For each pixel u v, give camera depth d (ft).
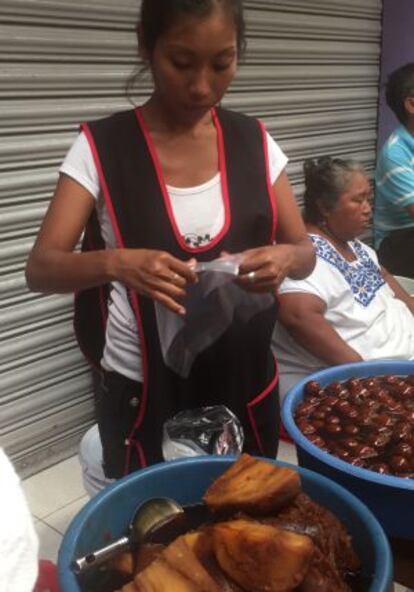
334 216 7.16
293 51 10.53
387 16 12.30
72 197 3.87
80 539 2.86
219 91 3.58
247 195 3.98
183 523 3.05
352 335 7.11
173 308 3.38
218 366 4.11
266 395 4.42
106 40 7.49
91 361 4.59
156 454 4.21
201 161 3.95
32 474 7.97
